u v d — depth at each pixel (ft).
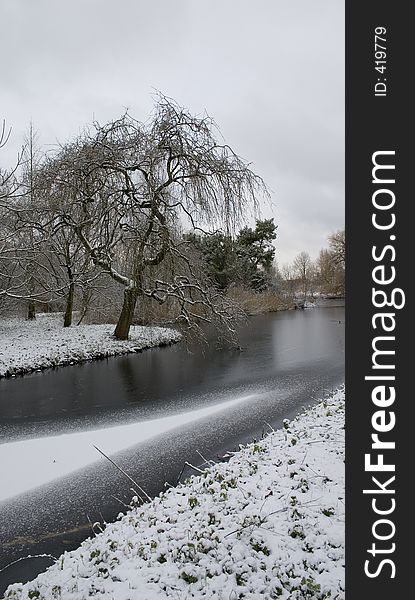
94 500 18.04
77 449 23.53
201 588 10.93
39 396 34.12
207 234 49.26
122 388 36.60
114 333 57.11
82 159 47.11
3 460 22.22
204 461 21.62
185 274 52.29
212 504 14.75
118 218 48.42
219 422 27.63
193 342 59.57
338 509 13.64
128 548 12.84
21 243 54.70
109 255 50.55
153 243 48.65
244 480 16.39
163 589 11.01
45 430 26.55
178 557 12.13
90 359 48.60
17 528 16.03
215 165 46.21
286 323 90.53
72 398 33.47
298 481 15.64
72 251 63.26
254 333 73.56
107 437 25.26
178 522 14.02
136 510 16.15
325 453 17.93
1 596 12.05
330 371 42.19
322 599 10.53
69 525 16.19
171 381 38.99
